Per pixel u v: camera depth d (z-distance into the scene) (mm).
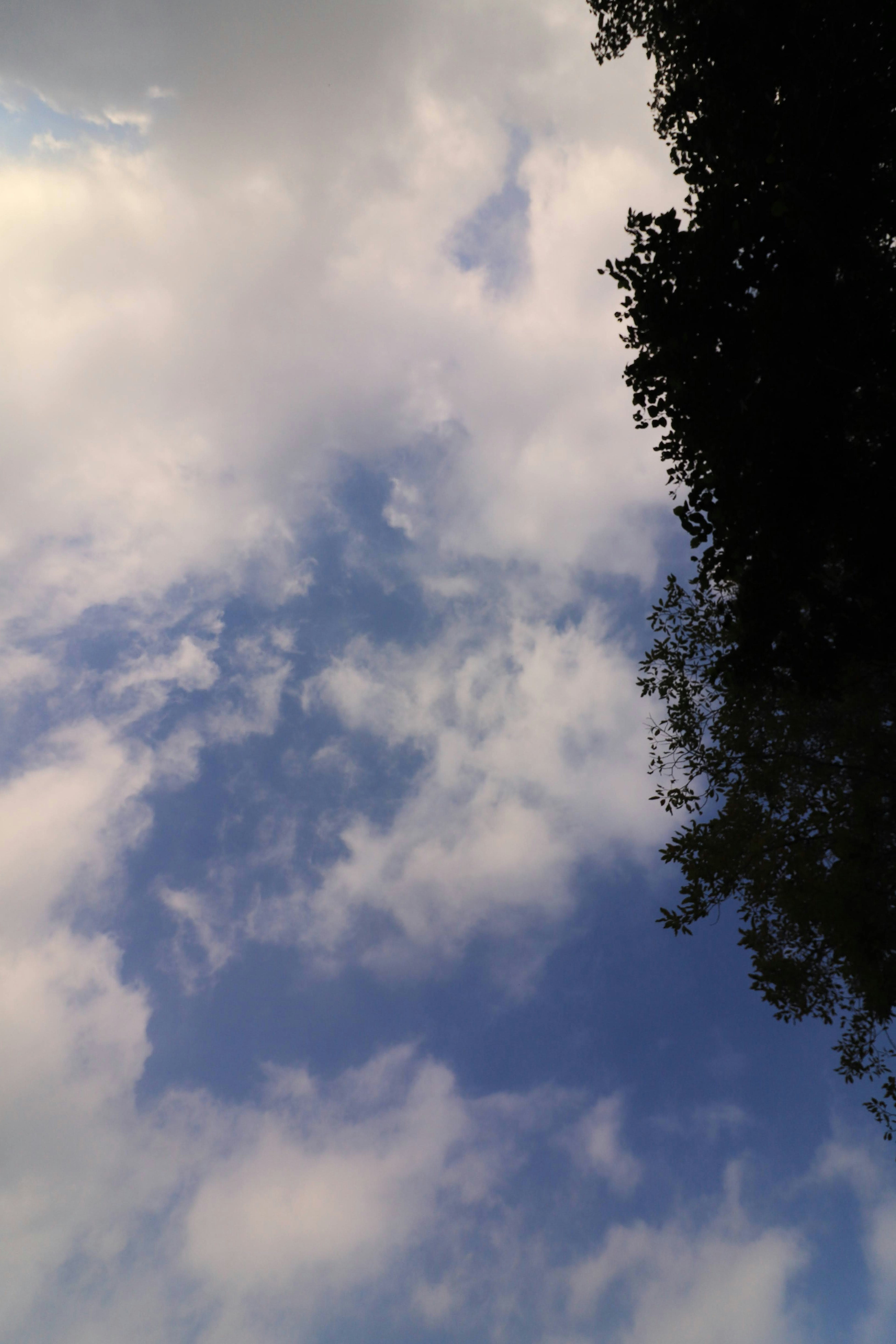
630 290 9586
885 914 9906
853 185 7449
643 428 10352
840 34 7594
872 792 10367
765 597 8883
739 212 8203
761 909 12062
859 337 7367
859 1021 11805
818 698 9195
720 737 12297
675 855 12180
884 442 7773
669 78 12977
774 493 8188
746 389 8336
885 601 8109
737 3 8336
